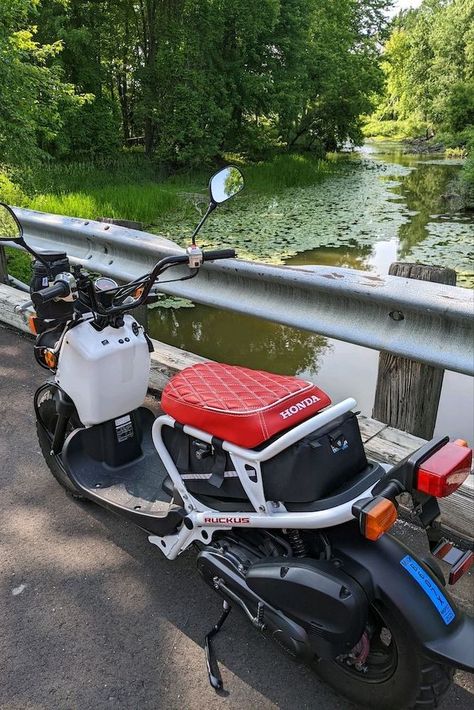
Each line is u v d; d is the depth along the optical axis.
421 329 2.76
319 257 9.84
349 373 5.73
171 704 2.04
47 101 10.49
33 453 3.58
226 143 25.11
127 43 22.66
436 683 1.78
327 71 27.89
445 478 1.68
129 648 2.27
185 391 2.24
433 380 3.01
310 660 1.95
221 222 12.84
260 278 3.32
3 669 2.19
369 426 3.16
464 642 1.70
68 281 2.55
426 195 18.33
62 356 2.80
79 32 18.03
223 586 2.09
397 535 2.82
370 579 1.79
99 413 2.76
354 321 2.99
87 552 2.78
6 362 4.76
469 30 43.97
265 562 1.94
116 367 2.73
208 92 21.03
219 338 6.59
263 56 23.31
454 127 41.19
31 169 9.72
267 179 20.77
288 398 2.06
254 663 2.19
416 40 53.69
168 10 20.66
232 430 2.02
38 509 3.08
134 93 23.52
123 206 12.66
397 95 66.00
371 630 1.91
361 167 28.98
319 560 1.86
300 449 1.90
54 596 2.52
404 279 2.75
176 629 2.35
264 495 1.98
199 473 2.25
